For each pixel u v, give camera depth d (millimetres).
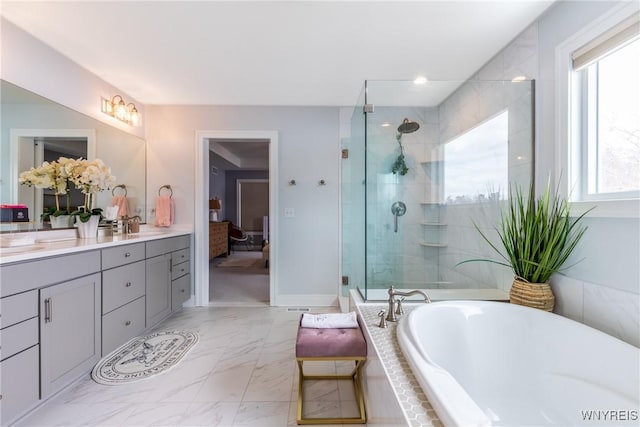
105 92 2463
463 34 1811
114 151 2578
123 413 1407
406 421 776
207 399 1518
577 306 1423
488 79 2158
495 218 2020
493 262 2035
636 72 1211
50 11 1579
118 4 1528
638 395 952
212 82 2492
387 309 1699
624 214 1176
